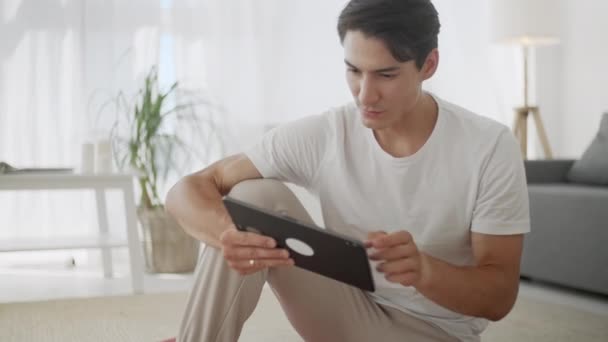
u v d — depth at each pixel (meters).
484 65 4.92
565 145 4.83
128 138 3.97
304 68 4.48
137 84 4.04
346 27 1.16
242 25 4.32
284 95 4.44
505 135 1.31
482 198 1.29
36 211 3.91
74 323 2.51
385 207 1.36
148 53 4.08
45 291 3.21
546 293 3.14
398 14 1.13
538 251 3.25
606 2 4.51
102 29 3.97
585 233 3.01
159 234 3.67
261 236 1.11
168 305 2.82
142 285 3.13
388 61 1.14
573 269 3.07
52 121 3.90
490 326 2.46
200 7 4.22
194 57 4.21
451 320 1.39
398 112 1.19
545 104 4.96
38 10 3.88
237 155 1.49
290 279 1.32
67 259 3.99
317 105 4.50
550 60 4.92
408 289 1.38
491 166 1.29
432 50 1.21
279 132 1.45
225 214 1.29
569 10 4.79
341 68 4.54
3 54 3.83
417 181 1.33
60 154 3.91
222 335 1.25
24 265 3.92
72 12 3.93
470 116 1.34
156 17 4.09
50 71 3.89
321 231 1.02
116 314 2.65
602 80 4.56
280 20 4.41
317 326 1.38
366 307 1.37
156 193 3.76
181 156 4.09
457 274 1.19
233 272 1.24
